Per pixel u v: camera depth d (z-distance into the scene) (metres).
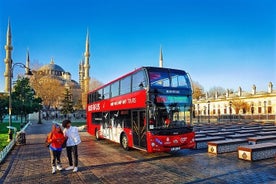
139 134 12.68
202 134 19.22
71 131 9.81
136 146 13.09
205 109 90.44
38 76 80.81
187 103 12.61
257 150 11.32
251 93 74.62
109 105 17.16
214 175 8.90
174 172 9.40
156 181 8.30
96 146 16.66
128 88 14.03
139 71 12.66
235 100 77.06
